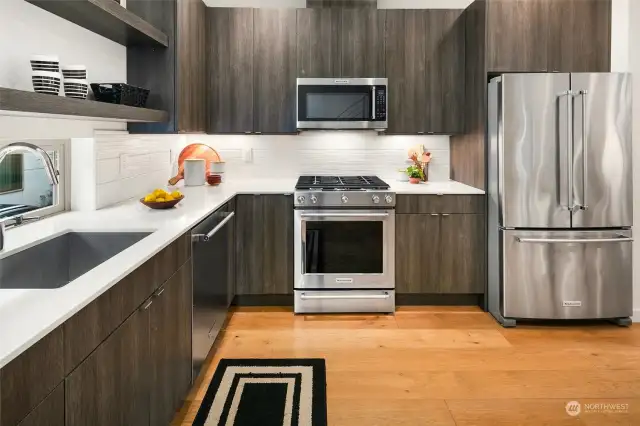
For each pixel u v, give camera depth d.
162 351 2.08
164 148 4.17
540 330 3.63
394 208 3.96
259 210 4.02
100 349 1.47
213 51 4.24
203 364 3.03
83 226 2.40
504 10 3.85
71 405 1.29
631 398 2.65
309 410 2.53
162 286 2.09
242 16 4.23
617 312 3.67
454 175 4.61
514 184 3.61
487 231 3.97
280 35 4.25
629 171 3.59
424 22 4.26
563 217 3.60
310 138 4.63
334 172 4.66
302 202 3.92
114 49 3.07
